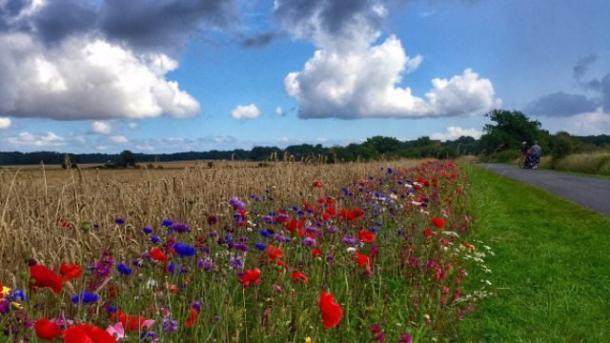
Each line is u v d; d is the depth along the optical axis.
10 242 4.49
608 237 11.82
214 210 7.43
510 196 20.42
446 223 10.60
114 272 4.46
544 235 12.02
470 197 15.86
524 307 7.04
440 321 5.66
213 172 9.49
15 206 5.63
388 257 7.20
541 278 8.45
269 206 8.89
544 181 28.89
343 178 13.95
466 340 5.81
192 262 5.15
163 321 3.51
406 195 10.43
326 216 6.82
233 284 5.28
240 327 4.30
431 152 34.41
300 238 6.06
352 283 5.85
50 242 4.60
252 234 6.97
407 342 4.49
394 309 5.49
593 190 23.08
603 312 7.04
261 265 5.50
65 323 3.15
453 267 7.61
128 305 4.11
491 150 72.38
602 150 43.56
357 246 6.24
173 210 7.05
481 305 6.98
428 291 6.26
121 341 2.95
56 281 2.82
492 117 97.12
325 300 3.23
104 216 6.23
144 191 7.61
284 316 4.41
